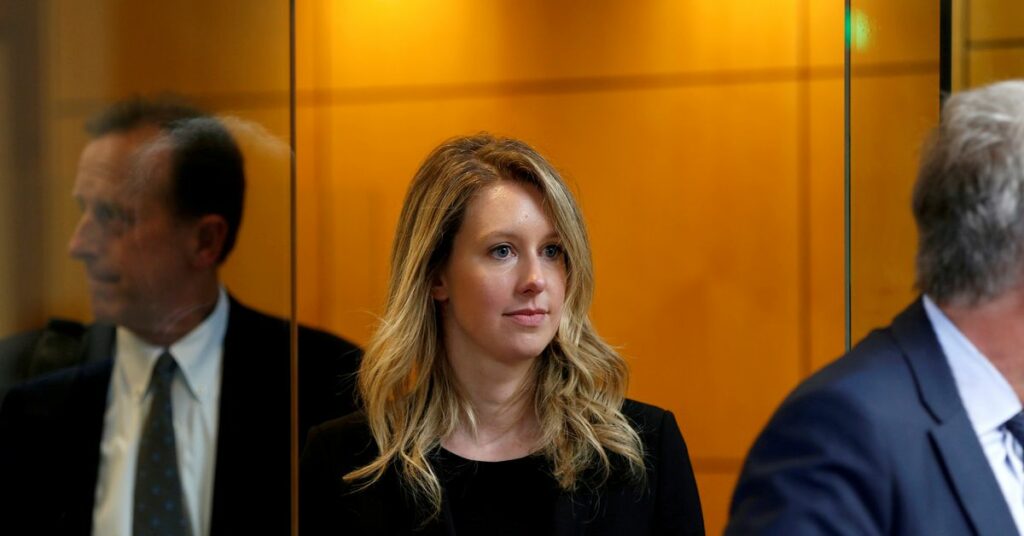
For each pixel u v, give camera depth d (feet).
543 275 14.99
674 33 31.04
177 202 12.41
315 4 32.60
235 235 12.46
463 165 15.42
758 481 10.32
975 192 10.07
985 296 10.16
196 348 12.50
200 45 12.39
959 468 10.04
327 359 23.11
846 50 15.43
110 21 12.44
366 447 16.15
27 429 12.66
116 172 12.46
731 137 30.83
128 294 12.50
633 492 15.35
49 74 12.51
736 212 30.89
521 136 31.76
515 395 15.70
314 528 16.06
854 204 15.40
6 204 12.59
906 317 10.98
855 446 10.04
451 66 32.04
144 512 12.53
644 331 31.40
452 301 15.35
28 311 12.62
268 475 12.50
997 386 10.33
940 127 10.72
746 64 30.71
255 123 12.39
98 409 12.59
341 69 32.60
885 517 9.95
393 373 15.62
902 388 10.37
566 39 31.50
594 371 15.79
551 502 15.17
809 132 30.45
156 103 12.43
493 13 31.81
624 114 31.30
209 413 12.51
